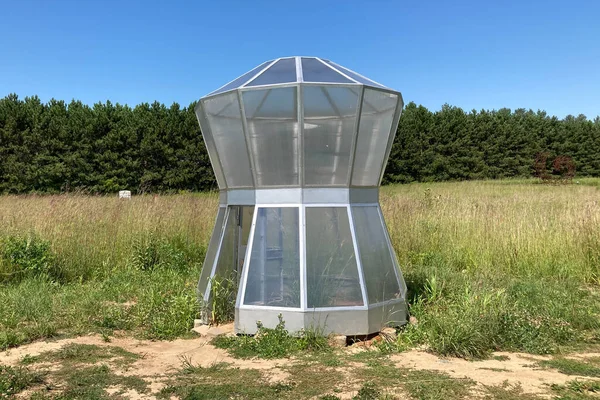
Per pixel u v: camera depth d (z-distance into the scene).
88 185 34.22
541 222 10.70
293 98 5.32
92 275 9.27
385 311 5.57
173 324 5.85
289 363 4.59
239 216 6.42
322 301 5.27
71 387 4.04
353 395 3.80
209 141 6.15
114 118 36.50
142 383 4.12
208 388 3.97
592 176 48.12
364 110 5.53
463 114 46.50
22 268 8.48
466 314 5.45
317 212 5.48
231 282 6.14
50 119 34.53
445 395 3.80
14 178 31.78
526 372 4.39
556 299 6.88
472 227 11.37
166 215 12.33
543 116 53.28
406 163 42.22
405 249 11.10
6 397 3.82
